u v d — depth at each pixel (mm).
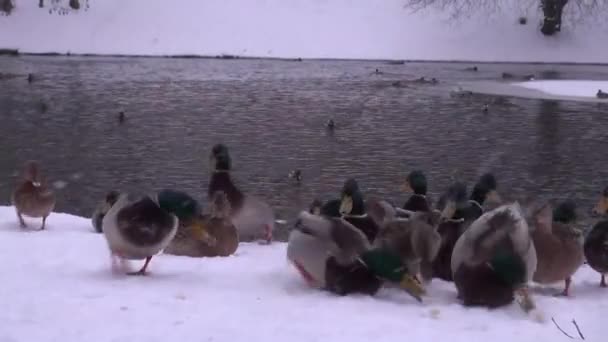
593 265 7223
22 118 25609
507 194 15875
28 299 5754
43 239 8578
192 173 17594
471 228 6301
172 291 6203
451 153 20578
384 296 6363
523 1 56375
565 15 55719
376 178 17281
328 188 16219
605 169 18719
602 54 53594
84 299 5828
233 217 9727
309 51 52125
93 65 44312
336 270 6289
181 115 26812
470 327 5477
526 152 20844
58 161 18875
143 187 16109
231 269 7312
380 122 25922
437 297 6461
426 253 6793
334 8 55938
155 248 6707
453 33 54438
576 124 25719
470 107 29797
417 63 50438
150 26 53000
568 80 39969
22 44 50906
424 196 8562
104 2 54656
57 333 5035
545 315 5891
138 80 37438
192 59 50000
